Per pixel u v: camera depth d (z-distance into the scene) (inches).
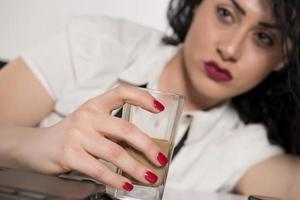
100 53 36.4
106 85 35.6
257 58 31.3
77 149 19.5
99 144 18.8
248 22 29.9
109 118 19.0
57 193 14.9
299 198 32.7
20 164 21.3
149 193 18.4
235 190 37.5
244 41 30.7
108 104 19.6
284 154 37.9
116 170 19.1
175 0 42.1
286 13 29.9
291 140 38.7
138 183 18.4
